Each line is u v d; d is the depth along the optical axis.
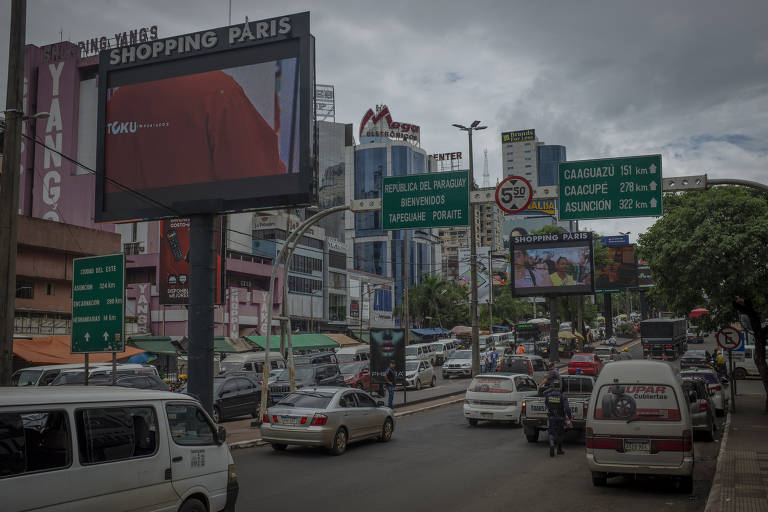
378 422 16.64
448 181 19.05
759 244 19.41
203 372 16.62
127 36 74.50
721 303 20.50
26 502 5.34
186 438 7.23
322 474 12.27
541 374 29.98
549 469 12.85
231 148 17.77
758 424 19.44
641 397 10.59
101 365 23.00
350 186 146.75
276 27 17.73
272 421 14.83
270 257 63.12
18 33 11.59
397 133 151.38
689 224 20.95
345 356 44.44
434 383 39.25
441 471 12.61
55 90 75.44
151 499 6.55
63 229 35.47
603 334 101.75
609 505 9.68
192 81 18.28
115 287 15.26
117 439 6.29
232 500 7.79
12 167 11.31
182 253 35.00
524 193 18.00
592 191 16.95
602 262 76.12
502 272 89.25
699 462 13.69
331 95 139.88
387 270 140.12
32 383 21.98
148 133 18.45
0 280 11.01
